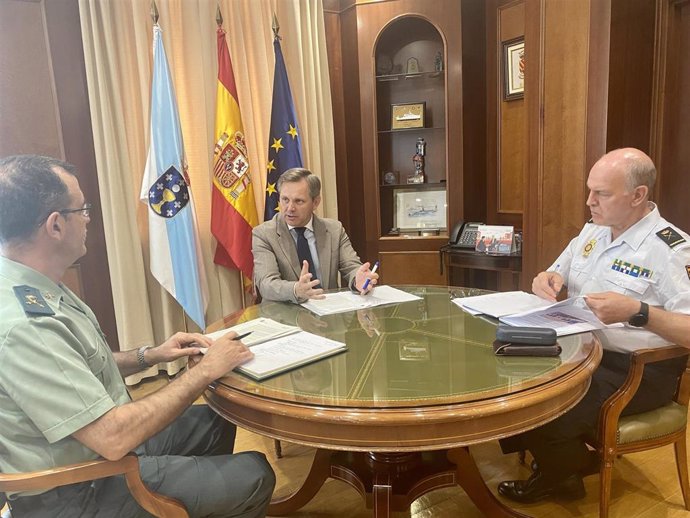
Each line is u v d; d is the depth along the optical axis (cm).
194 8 315
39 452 106
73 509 113
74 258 122
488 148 365
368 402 113
